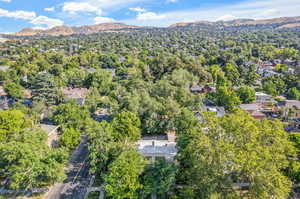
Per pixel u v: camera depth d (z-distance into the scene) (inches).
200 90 3011.8
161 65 3235.7
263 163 862.5
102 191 1176.2
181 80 2519.7
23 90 2947.8
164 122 1823.3
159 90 2271.2
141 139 1808.6
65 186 1216.8
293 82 3063.5
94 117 2282.2
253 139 970.7
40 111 2142.0
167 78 2642.7
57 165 1088.8
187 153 1132.5
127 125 1517.0
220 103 2477.9
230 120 1063.6
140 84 2509.8
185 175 1122.7
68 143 1501.0
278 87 3021.7
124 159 1071.6
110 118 2169.0
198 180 952.3
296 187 1148.5
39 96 2379.4
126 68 4165.8
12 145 1114.1
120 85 2778.1
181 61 3351.4
